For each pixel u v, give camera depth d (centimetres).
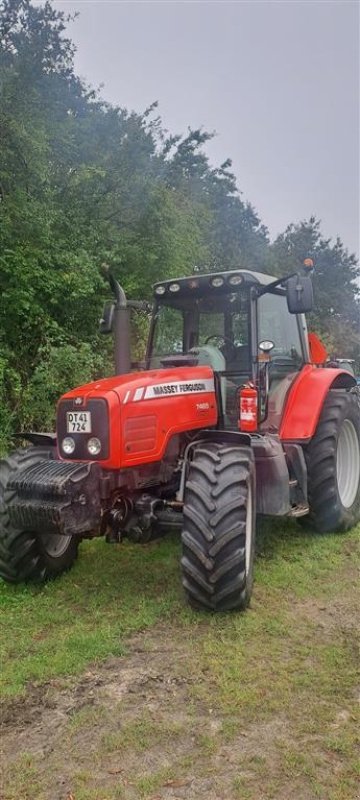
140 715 252
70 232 945
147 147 1125
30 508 326
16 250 812
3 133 820
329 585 390
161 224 1091
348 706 258
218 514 324
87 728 244
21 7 912
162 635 322
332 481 479
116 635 322
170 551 456
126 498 377
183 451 404
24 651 305
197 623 334
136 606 357
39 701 263
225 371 443
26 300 810
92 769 220
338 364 640
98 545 472
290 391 468
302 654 300
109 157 1073
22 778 216
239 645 308
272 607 355
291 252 2952
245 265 2220
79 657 298
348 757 225
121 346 447
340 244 3145
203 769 220
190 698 264
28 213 830
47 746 233
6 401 797
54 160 984
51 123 968
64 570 409
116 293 454
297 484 449
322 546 466
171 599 364
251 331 437
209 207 1614
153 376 389
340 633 324
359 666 290
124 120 1138
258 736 238
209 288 450
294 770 219
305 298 413
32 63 884
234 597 331
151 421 371
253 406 397
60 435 365
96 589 385
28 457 377
